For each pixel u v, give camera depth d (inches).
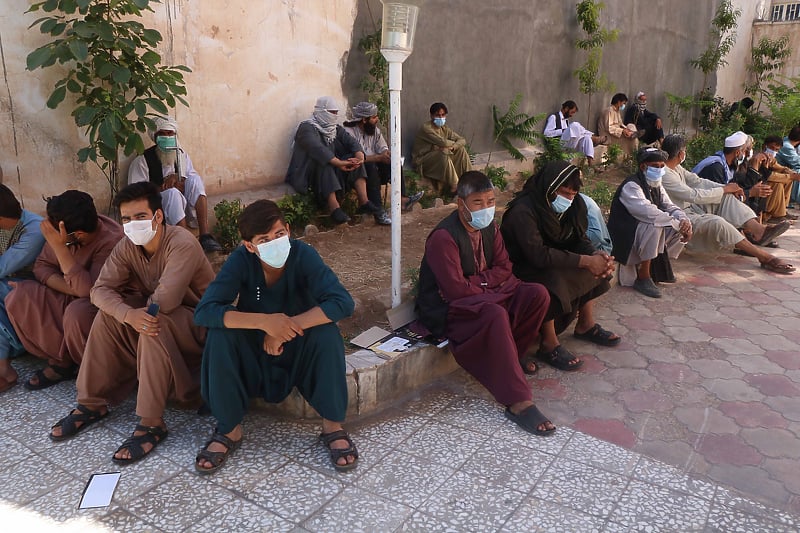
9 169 184.7
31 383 143.3
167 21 208.1
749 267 229.0
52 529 100.1
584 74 391.2
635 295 201.9
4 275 143.4
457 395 143.2
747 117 507.5
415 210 283.0
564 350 156.2
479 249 143.8
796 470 115.4
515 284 146.3
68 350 138.9
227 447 118.6
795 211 321.4
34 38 182.5
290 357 121.1
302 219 243.4
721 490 109.7
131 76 186.2
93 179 203.0
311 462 118.0
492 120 346.0
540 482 111.7
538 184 152.2
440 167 297.6
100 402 128.6
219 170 232.5
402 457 119.5
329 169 245.1
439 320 143.0
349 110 275.6
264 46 238.1
